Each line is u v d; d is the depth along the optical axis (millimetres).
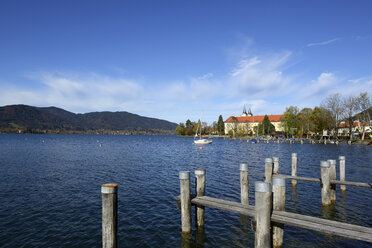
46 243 9102
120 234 9898
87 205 13617
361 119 75312
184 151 53906
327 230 6871
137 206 13422
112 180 20250
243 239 9484
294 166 17438
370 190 16328
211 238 9539
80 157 38344
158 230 10281
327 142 82438
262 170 25250
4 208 12969
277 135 128875
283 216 7809
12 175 22172
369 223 10812
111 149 58031
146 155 43000
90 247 8836
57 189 17172
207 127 187875
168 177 21578
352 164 29094
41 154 42594
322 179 12828
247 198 11227
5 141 94188
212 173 23438
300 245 8891
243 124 155375
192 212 12422
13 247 8758
